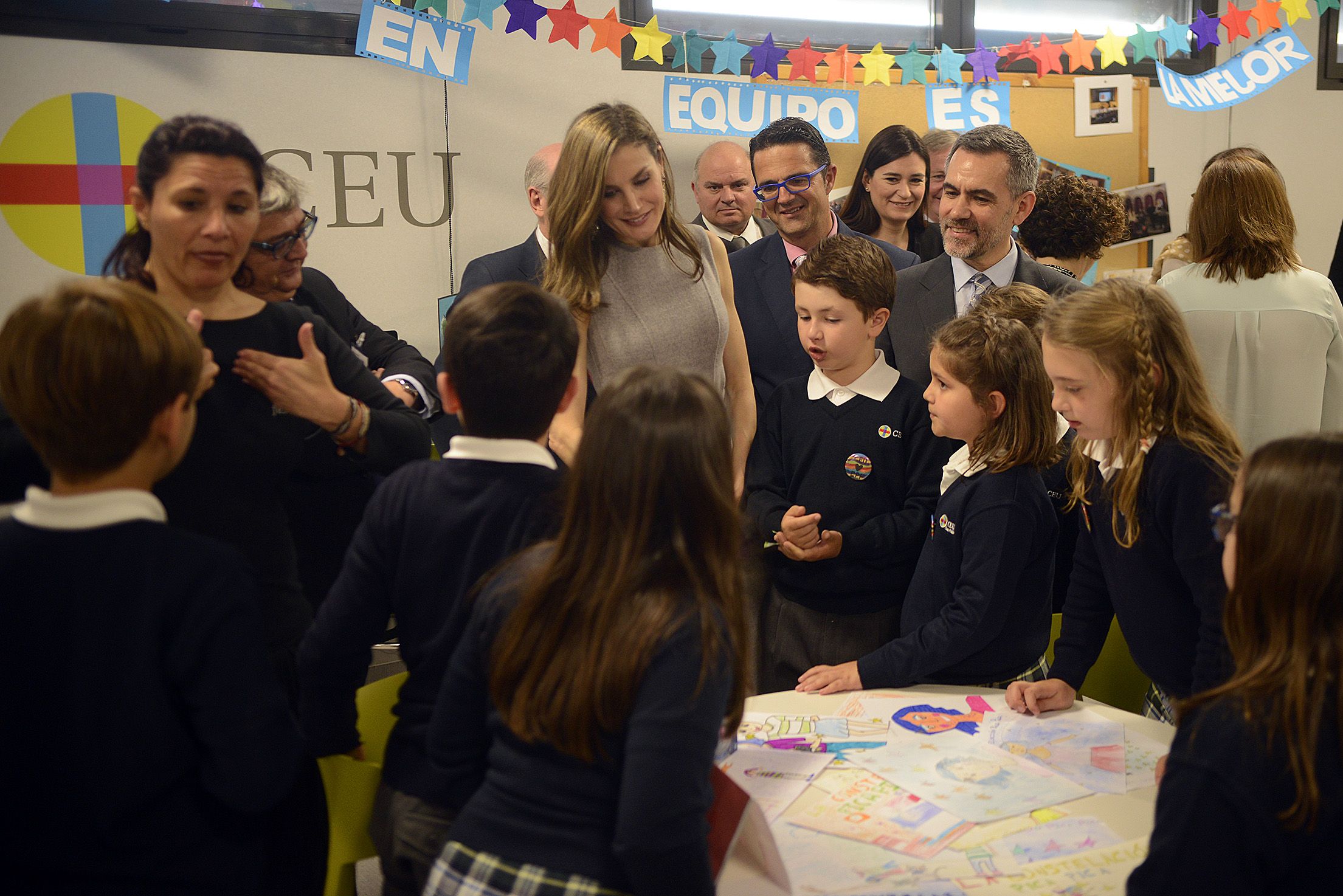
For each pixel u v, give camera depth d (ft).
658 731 3.26
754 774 4.65
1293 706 3.03
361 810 4.55
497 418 4.11
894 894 3.73
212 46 9.37
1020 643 5.93
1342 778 2.99
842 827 4.20
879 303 6.79
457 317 4.17
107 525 3.55
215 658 3.56
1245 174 7.47
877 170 10.57
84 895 3.49
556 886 3.36
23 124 8.93
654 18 8.52
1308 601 3.10
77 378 3.50
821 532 6.88
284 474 5.04
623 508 3.52
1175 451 4.87
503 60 10.34
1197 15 12.21
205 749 3.65
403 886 4.17
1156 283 8.73
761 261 8.64
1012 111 11.79
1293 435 3.38
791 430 7.14
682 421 3.55
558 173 6.43
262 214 6.07
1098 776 4.60
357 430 5.08
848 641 6.86
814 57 9.53
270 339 5.04
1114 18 12.26
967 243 7.63
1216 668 4.70
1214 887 3.00
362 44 7.68
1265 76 10.75
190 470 4.67
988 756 4.80
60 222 9.14
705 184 10.34
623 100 10.80
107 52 9.08
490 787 3.62
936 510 6.39
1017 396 5.66
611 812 3.43
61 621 3.47
